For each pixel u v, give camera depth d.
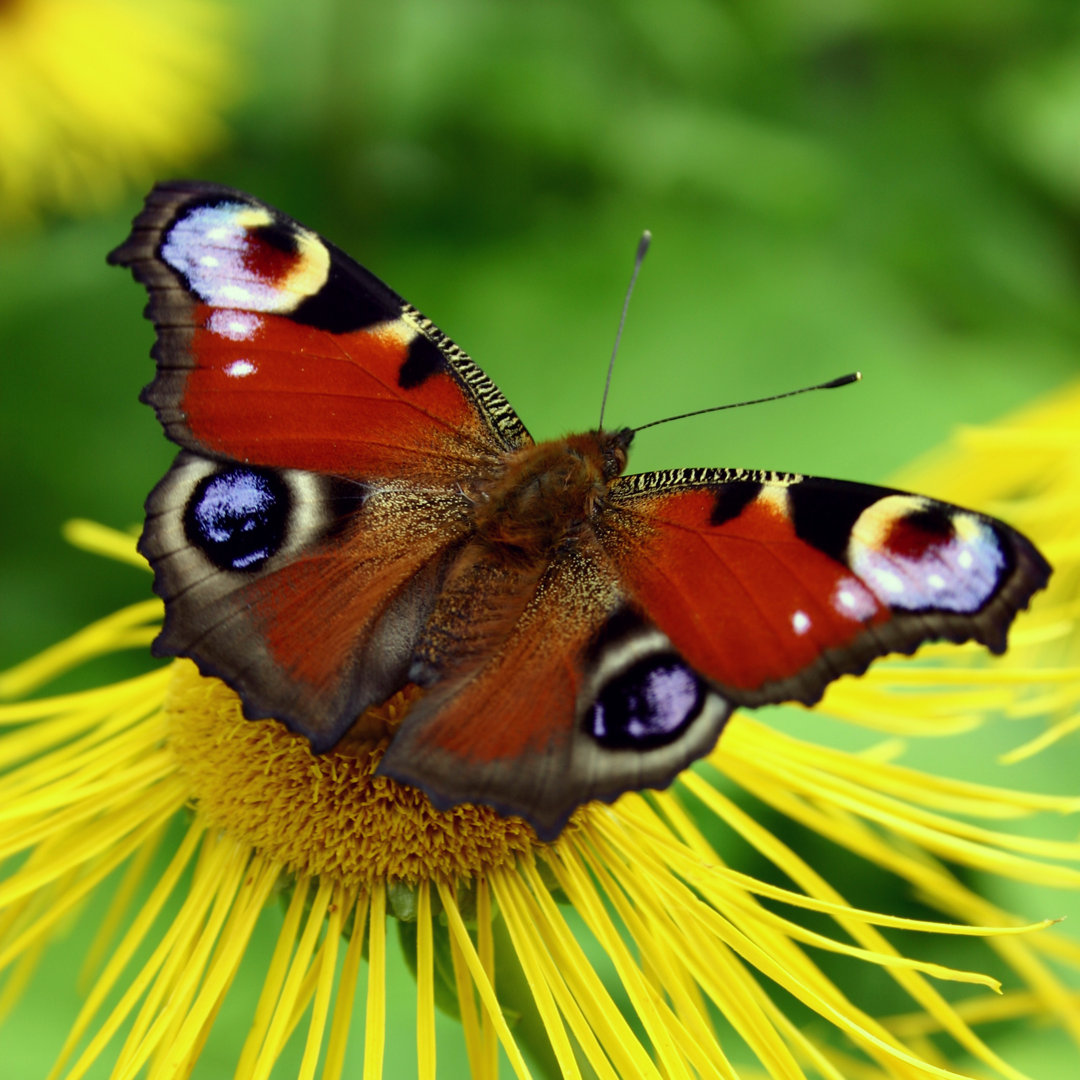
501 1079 0.36
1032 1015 0.36
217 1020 0.36
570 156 0.50
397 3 0.49
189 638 0.33
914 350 0.46
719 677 0.32
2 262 0.50
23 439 0.46
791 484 0.33
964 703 0.34
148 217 0.33
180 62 0.51
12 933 0.34
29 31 0.49
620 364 0.46
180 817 0.38
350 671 0.33
